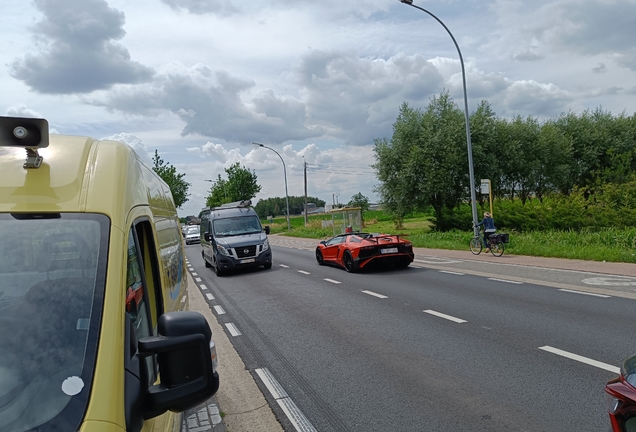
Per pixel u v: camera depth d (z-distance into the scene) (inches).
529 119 1808.6
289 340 319.9
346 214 1428.4
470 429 176.1
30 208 80.9
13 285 76.4
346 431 182.7
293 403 213.0
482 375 229.0
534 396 200.5
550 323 317.4
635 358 128.6
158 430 98.7
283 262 858.8
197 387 76.6
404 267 674.2
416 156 1459.2
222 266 708.7
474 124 1476.4
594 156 1918.1
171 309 146.6
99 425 66.5
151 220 124.3
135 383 76.0
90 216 83.1
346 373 247.0
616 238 800.3
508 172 1636.3
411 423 184.5
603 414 180.2
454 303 401.7
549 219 1115.3
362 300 441.4
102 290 77.0
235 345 316.5
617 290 422.0
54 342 72.8
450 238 1111.0
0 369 70.6
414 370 243.4
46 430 65.4
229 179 2864.2
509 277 532.7
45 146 80.5
